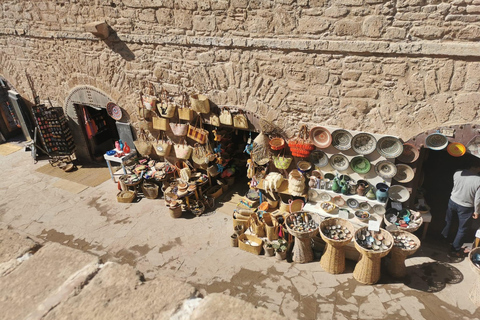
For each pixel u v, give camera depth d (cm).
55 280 138
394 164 523
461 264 524
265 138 604
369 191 550
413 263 534
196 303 125
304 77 534
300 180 586
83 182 852
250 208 655
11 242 158
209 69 611
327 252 521
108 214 714
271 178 611
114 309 124
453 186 518
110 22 666
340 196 568
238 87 600
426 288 488
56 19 733
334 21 477
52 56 800
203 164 724
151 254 593
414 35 441
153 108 708
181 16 588
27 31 794
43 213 730
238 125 627
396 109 491
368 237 502
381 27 453
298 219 561
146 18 624
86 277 138
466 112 449
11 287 135
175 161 774
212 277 534
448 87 448
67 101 855
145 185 765
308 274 528
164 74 666
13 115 1146
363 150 534
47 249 154
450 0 406
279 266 549
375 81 489
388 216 541
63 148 914
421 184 582
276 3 504
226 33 563
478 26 404
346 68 499
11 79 927
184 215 696
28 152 1044
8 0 775
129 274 139
